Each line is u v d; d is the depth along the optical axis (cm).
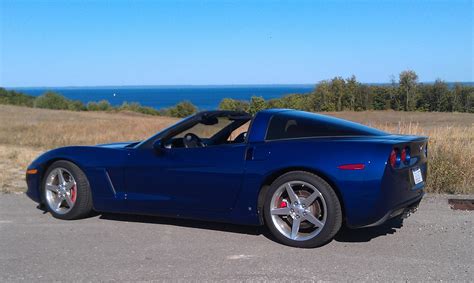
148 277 391
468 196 707
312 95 7075
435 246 470
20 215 605
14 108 6488
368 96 7000
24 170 1016
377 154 441
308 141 472
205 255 445
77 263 427
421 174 502
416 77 6950
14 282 383
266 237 503
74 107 8669
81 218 586
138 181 541
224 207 500
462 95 6781
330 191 452
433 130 1181
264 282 378
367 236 504
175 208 525
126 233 522
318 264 418
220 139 576
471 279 381
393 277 387
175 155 521
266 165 474
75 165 575
